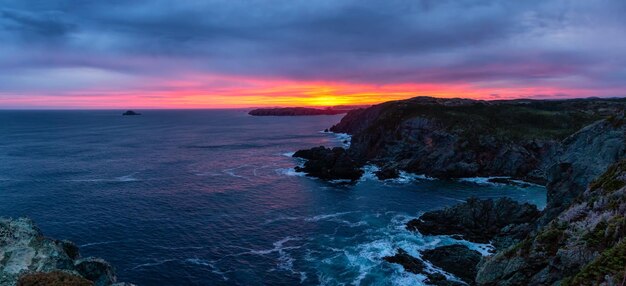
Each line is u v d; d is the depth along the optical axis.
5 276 21.86
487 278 32.81
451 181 101.38
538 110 148.50
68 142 183.12
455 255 50.38
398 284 44.59
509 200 64.25
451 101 168.88
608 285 16.95
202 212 71.94
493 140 112.88
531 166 107.75
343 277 46.59
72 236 59.19
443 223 63.62
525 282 28.53
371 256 52.12
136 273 47.94
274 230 62.69
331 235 60.28
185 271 48.53
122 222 65.69
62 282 19.89
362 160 127.44
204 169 114.69
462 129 119.06
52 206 74.12
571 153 49.56
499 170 108.50
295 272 48.09
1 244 24.58
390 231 61.94
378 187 93.44
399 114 140.38
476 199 65.81
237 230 62.66
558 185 49.66
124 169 113.25
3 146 165.00
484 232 59.62
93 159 131.00
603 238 24.30
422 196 85.06
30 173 105.44
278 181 99.12
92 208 73.19
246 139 197.00
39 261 23.69
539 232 32.50
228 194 85.19
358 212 72.56
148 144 176.38
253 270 48.72
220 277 47.09
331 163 109.12
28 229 26.78
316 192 87.88
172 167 117.44
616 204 27.36
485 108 145.62
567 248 26.09
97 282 25.38
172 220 67.12
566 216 31.80
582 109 153.50
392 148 127.19
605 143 45.28
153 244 56.72
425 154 112.75
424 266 48.78
